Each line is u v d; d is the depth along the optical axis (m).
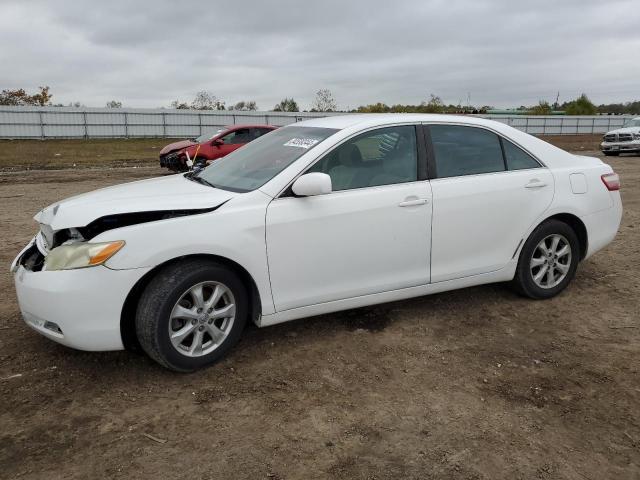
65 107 43.28
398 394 3.37
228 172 4.28
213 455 2.77
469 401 3.31
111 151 30.91
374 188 4.03
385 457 2.78
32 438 2.89
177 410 3.17
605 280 5.54
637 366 3.77
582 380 3.58
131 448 2.82
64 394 3.33
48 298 3.26
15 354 3.82
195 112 47.34
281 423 3.05
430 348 4.00
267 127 17.94
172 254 3.36
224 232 3.50
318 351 3.92
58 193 12.55
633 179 14.30
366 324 4.40
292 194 3.76
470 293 5.10
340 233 3.87
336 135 4.01
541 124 57.28
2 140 41.06
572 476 2.67
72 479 2.58
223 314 3.63
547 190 4.73
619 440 2.96
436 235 4.25
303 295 3.84
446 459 2.77
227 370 3.63
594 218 5.02
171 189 3.96
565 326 4.42
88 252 3.24
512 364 3.79
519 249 4.69
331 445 2.87
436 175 4.29
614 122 60.47
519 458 2.79
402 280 4.19
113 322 3.31
